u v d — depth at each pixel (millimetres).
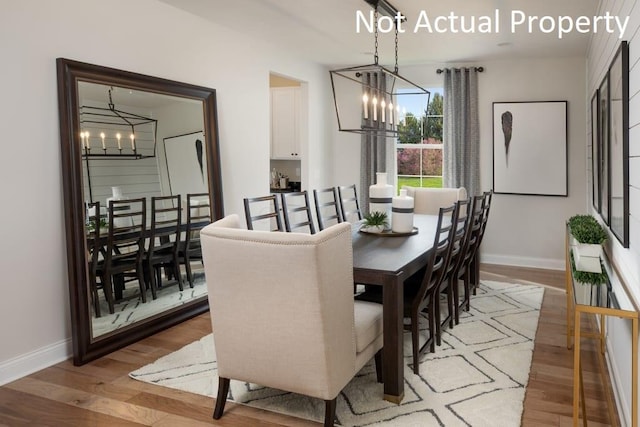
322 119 6645
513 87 6027
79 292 3201
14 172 2961
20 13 2955
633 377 2004
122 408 2617
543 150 5941
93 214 3354
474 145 6148
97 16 3428
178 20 4109
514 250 6184
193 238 4250
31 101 3035
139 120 3730
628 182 2377
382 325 2787
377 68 3449
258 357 2328
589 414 2531
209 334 3762
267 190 5352
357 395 2736
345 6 3969
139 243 3729
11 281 2969
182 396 2746
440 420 2461
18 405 2658
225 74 4680
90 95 3357
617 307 2098
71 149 3201
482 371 3033
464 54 5727
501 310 4270
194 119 4262
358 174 6859
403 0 3793
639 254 2084
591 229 2977
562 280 5359
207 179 4395
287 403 2652
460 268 3984
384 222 3889
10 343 2975
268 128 5344
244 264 2234
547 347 3424
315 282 2113
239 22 4504
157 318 3811
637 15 2143
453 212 3289
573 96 5812
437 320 3477
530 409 2582
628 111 2375
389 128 4180
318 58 6055
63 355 3271
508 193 6113
